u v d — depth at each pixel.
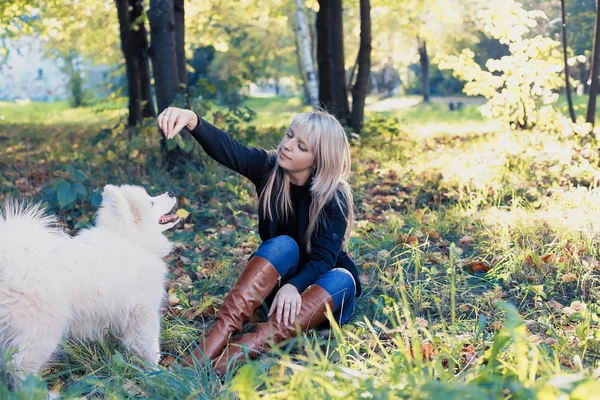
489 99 10.00
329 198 3.50
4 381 2.70
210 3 16.45
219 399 2.61
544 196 6.35
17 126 18.28
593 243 4.85
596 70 9.44
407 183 7.54
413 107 29.02
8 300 2.66
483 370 2.45
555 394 2.08
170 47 8.30
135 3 12.49
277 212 3.62
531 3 16.22
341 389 2.45
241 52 25.94
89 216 6.05
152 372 2.88
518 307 3.96
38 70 37.25
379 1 14.81
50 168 9.20
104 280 2.97
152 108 13.29
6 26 13.85
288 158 3.43
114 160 8.50
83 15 16.69
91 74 35.22
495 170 7.57
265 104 35.19
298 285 3.37
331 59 12.89
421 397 2.18
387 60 30.97
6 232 2.73
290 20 24.55
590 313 3.57
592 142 8.52
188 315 3.96
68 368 3.13
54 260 2.81
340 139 3.45
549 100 9.42
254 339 3.25
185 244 5.48
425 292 4.16
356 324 3.73
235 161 3.59
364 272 4.65
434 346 3.05
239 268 4.68
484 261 4.65
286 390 2.37
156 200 3.46
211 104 8.52
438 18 15.42
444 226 5.61
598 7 9.34
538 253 4.85
